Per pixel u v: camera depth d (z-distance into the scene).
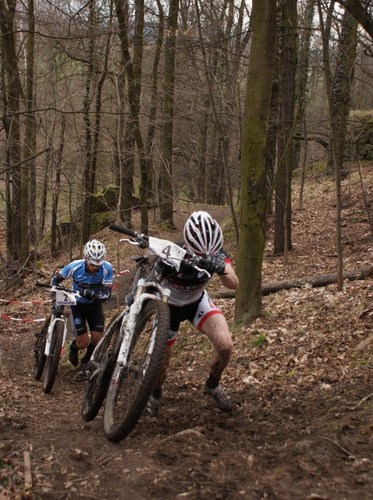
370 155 19.12
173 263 4.03
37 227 15.73
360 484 3.22
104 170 20.27
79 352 8.78
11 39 12.92
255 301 7.71
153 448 3.92
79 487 3.34
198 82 14.99
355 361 5.67
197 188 20.94
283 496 3.13
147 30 15.38
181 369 7.09
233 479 3.39
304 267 11.09
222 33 12.11
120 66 13.73
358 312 6.86
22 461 3.68
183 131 19.72
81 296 7.06
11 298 13.90
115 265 16.25
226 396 4.94
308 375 5.64
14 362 8.98
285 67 11.06
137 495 3.24
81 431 4.48
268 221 14.74
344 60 12.77
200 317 4.64
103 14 13.63
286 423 4.42
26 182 14.64
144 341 4.49
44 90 15.33
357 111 20.94
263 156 7.29
